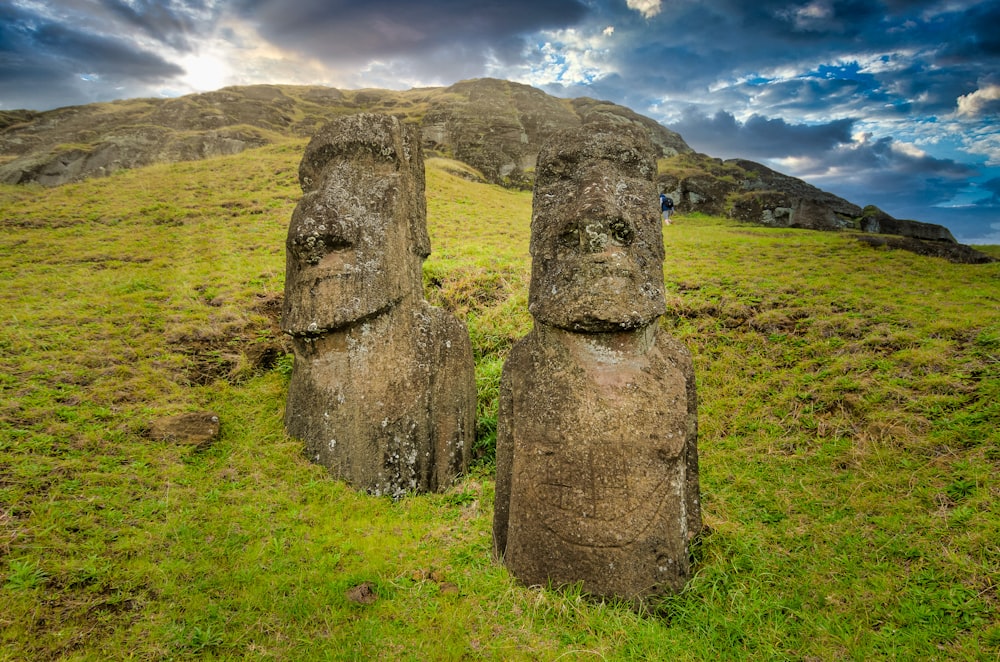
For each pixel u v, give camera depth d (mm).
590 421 4188
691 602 4039
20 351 6637
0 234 12367
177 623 3652
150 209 14414
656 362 4414
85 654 3361
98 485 4746
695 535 4539
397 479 5715
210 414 5879
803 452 5898
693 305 8820
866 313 8047
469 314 9188
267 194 15742
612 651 3584
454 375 6180
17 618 3486
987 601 3719
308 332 5844
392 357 5895
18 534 4047
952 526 4422
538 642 3678
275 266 10469
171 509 4707
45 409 5535
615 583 4023
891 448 5566
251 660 3434
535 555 4211
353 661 3449
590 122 5078
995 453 5062
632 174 4816
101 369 6531
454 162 30312
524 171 34094
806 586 4113
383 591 4086
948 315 7602
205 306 8570
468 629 3783
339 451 5785
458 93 48812
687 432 4430
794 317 8250
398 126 6375
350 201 6035
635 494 4086
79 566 3904
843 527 4711
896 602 3846
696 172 26594
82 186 16844
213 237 12438
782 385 6953
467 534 4957
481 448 6504
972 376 6215
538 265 4609
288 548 4551
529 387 4445
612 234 4363
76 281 9359
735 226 20250
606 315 4191
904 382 6359
